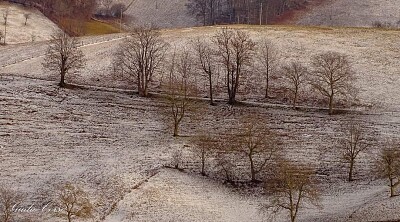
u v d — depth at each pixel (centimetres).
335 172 6912
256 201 6144
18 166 6588
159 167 6656
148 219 5344
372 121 8481
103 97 9356
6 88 9331
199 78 10138
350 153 7000
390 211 5141
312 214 5644
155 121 8494
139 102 9219
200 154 7138
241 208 5903
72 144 7431
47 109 8600
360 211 5331
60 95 9256
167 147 7375
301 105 9331
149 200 5744
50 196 5703
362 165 7038
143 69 10031
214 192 6256
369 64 10462
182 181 6356
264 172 6812
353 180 6688
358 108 9100
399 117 8644
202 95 9650
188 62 10500
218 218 5538
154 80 10106
